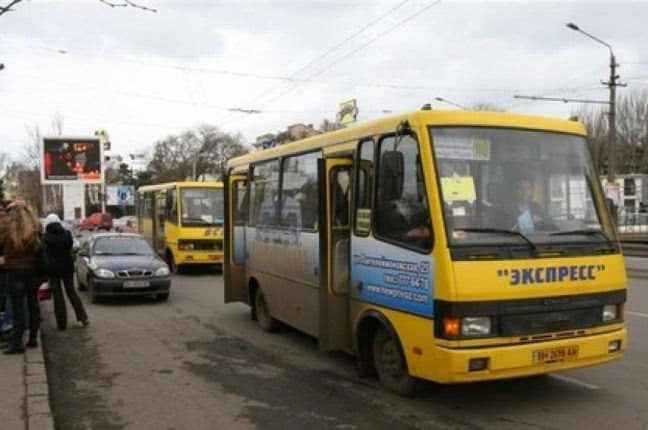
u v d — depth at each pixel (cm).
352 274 746
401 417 620
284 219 952
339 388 723
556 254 610
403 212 643
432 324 591
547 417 613
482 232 598
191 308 1351
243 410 654
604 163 6378
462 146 620
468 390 700
